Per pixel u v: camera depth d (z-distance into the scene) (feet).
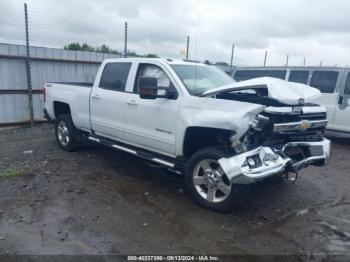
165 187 17.22
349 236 12.81
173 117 15.31
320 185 18.65
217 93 14.85
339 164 23.30
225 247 11.71
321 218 14.34
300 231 13.08
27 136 28.96
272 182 18.28
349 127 29.14
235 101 13.92
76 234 12.15
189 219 13.66
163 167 17.35
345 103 29.09
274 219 14.03
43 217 13.39
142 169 19.99
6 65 31.96
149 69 17.39
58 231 12.33
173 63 16.90
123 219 13.47
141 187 17.10
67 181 17.58
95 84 20.43
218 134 14.55
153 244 11.70
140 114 16.97
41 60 34.60
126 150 18.38
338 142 31.12
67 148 23.20
